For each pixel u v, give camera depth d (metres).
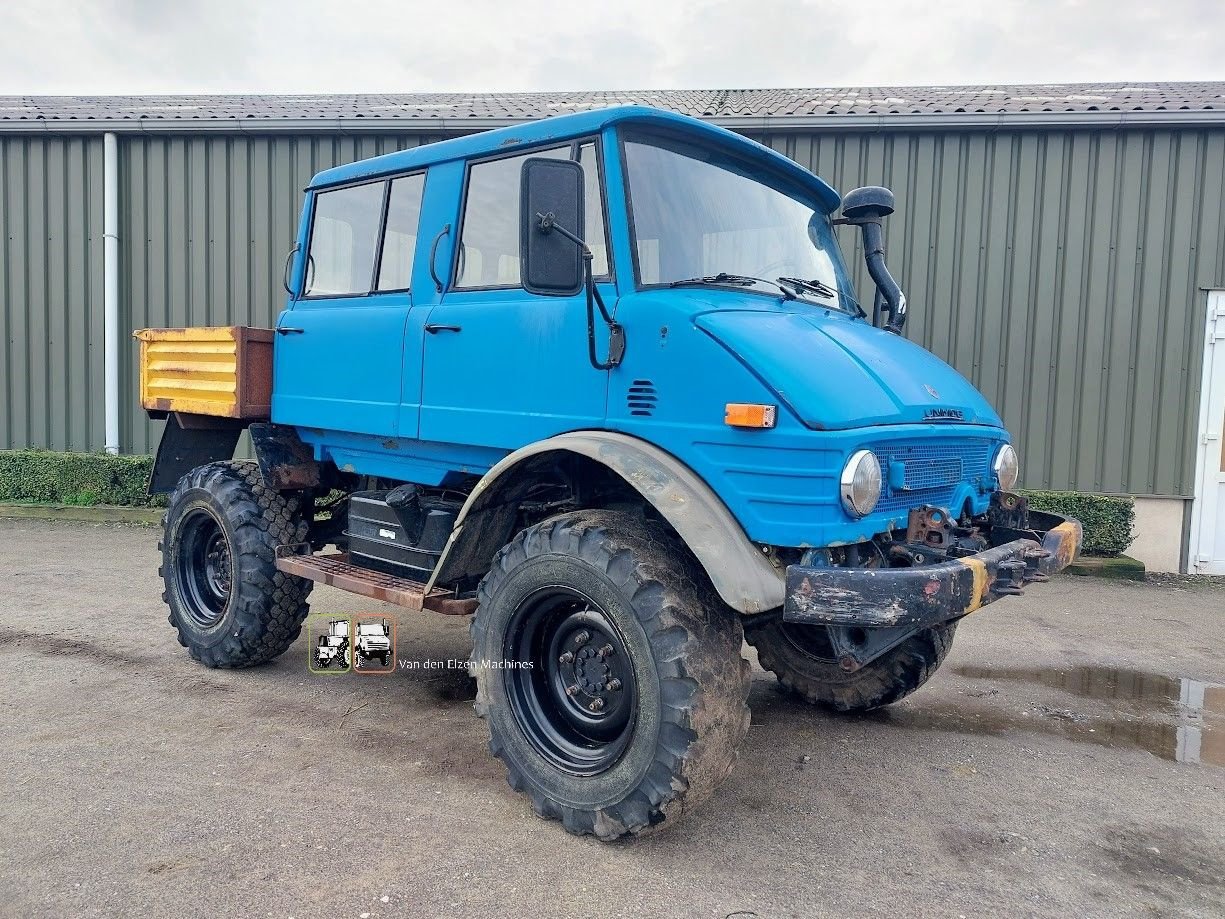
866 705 4.19
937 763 3.73
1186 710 4.51
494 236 3.51
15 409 10.37
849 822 3.16
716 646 2.75
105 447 10.15
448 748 3.68
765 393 2.69
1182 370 8.16
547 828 3.01
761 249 3.66
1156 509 8.27
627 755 2.77
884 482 2.85
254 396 4.37
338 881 2.62
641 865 2.79
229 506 4.45
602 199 3.14
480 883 2.64
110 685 4.33
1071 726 4.24
